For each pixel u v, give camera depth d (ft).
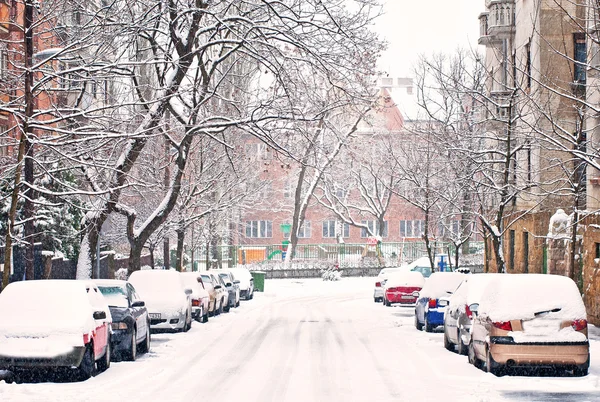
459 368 59.88
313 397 46.26
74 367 51.70
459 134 104.17
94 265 105.40
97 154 87.92
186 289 92.22
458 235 128.88
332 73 82.94
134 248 102.83
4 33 96.99
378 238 255.91
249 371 58.08
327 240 322.34
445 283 91.76
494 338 54.65
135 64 65.92
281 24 84.43
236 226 222.07
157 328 86.53
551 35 110.01
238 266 229.45
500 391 48.83
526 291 55.31
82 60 70.59
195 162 132.36
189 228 155.02
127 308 64.95
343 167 256.93
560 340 53.72
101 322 56.54
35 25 64.64
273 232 318.24
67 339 51.31
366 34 81.92
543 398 46.21
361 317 116.06
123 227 136.46
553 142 73.56
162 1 78.02
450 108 125.90
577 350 53.72
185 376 55.42
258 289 188.24
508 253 138.82
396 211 314.14
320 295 176.55
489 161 96.43
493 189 103.40
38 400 44.55
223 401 44.88
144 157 123.75
